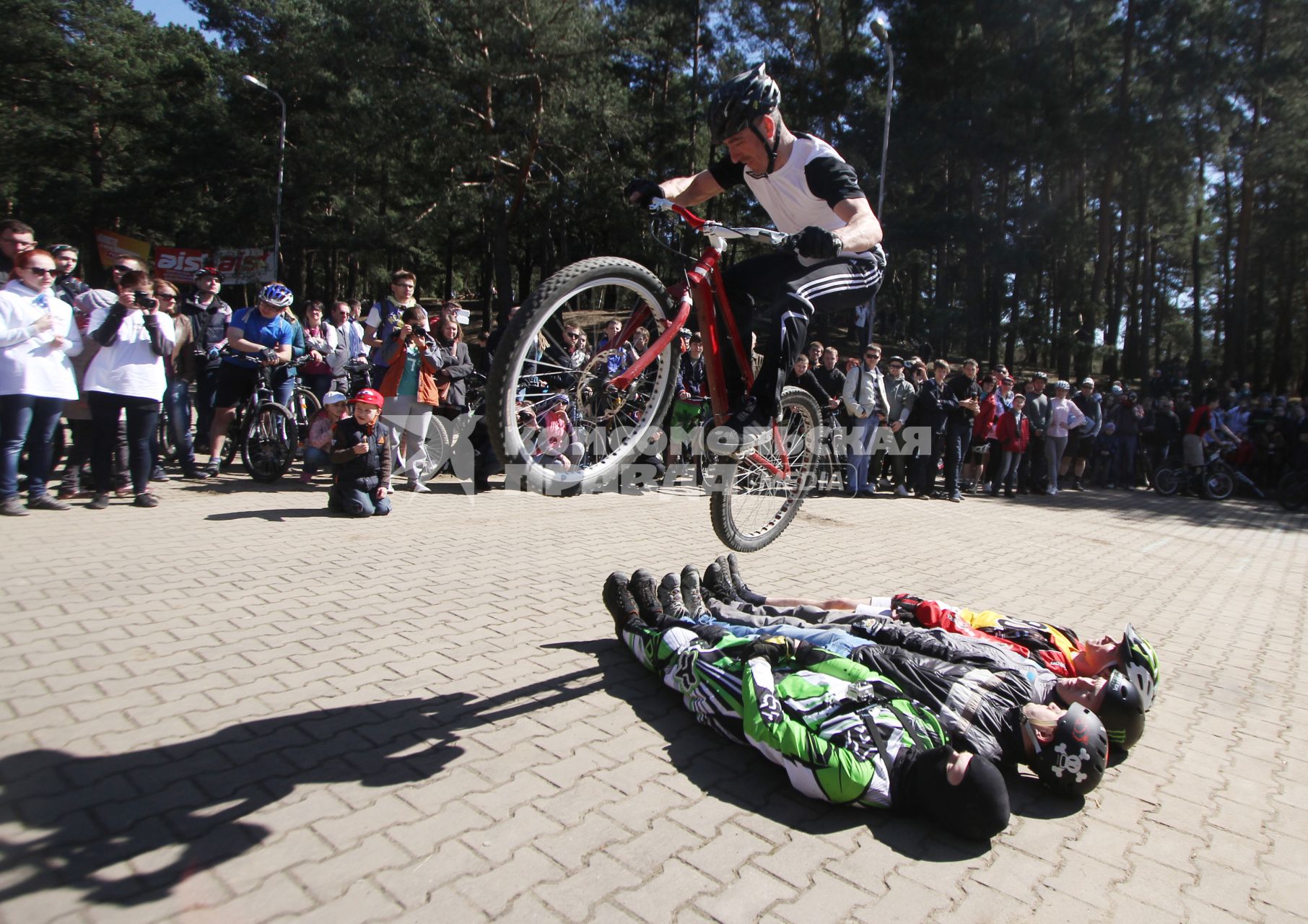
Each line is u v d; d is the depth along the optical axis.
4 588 4.68
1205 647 5.48
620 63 34.41
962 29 26.75
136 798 2.79
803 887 2.60
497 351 2.78
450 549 6.32
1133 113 26.08
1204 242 43.72
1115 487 15.61
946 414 11.28
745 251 27.02
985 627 4.30
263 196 31.25
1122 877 2.80
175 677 3.71
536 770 3.18
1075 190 32.72
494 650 4.34
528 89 27.08
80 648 3.93
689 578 4.73
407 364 8.16
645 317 3.22
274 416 8.18
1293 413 15.46
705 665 3.63
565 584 5.60
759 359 3.36
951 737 3.30
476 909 2.37
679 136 33.78
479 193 27.58
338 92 28.84
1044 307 30.78
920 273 44.56
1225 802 3.37
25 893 2.31
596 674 4.14
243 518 6.75
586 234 37.69
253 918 2.27
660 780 3.20
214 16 34.91
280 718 3.41
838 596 5.86
